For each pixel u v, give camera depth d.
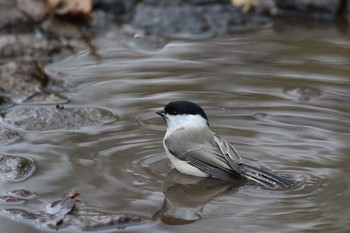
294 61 14.88
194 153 10.00
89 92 13.27
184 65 14.68
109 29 16.97
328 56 15.18
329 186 9.70
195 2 17.77
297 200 9.37
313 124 11.81
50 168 10.20
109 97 13.02
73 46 15.88
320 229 8.59
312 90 13.27
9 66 13.98
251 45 15.92
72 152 10.73
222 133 11.35
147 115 12.19
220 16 17.38
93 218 8.73
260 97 12.98
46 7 17.05
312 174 10.02
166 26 16.95
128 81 13.80
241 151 10.70
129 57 15.18
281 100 12.87
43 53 15.25
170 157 10.18
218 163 9.81
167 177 10.04
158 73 14.21
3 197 9.33
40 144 11.01
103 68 14.55
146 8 17.61
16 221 8.73
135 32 16.77
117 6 17.72
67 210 8.93
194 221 8.84
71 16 17.16
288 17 17.75
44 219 8.75
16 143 11.02
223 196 9.57
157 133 11.44
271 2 17.84
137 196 9.45
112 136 11.31
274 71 14.31
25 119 11.93
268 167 10.18
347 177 9.92
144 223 8.73
